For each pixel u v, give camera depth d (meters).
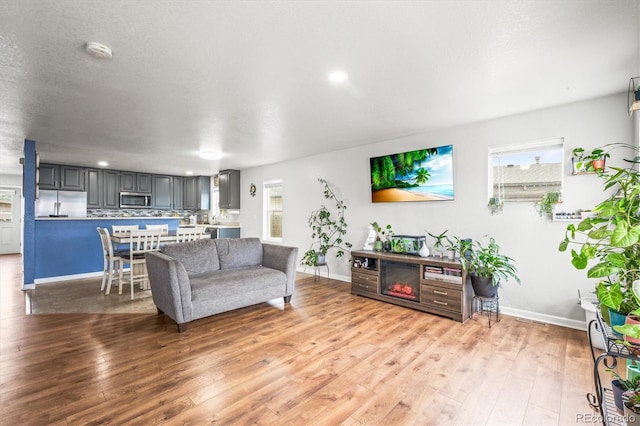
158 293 3.23
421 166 4.06
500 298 3.49
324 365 2.31
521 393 1.96
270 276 3.68
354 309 3.64
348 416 1.74
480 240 3.62
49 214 6.38
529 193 3.34
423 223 4.12
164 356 2.44
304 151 5.25
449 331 2.96
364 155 4.79
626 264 1.27
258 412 1.77
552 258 3.15
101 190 7.14
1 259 7.79
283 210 6.23
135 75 2.38
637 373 1.39
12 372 2.18
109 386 2.02
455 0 1.54
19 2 1.53
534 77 2.44
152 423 1.67
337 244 5.20
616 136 2.80
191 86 2.59
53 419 1.69
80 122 3.57
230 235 7.32
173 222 6.28
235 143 4.66
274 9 1.60
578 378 2.12
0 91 2.67
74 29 1.78
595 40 1.91
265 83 2.54
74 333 2.90
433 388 2.01
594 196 2.91
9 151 5.20
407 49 2.02
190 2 1.54
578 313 3.02
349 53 2.07
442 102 2.98
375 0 1.54
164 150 5.13
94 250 5.41
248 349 2.58
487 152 3.56
